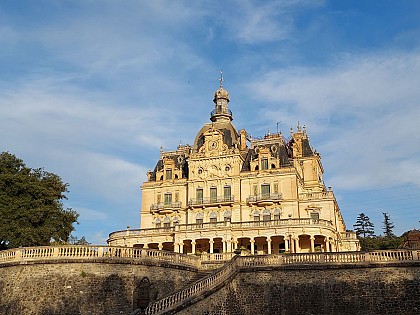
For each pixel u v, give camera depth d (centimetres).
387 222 13512
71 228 5653
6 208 5153
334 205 7781
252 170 8094
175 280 4228
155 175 8775
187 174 8588
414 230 8619
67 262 3869
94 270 3881
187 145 9094
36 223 5338
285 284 4069
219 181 8119
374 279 3912
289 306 4009
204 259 4844
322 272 4034
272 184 7856
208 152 8325
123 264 3975
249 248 7400
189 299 3575
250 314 4059
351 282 3953
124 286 3928
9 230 5047
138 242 7631
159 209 8288
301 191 8325
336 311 3912
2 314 3812
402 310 3794
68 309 3747
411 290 3812
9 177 5278
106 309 3816
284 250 7200
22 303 3788
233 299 3997
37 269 3875
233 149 8175
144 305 3072
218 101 9400
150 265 4097
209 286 3784
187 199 8256
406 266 3875
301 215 7712
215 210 8012
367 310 3859
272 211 7750
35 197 5434
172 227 7550
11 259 3975
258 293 4097
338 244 7669
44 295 3784
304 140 9056
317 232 6925
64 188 5831
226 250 7106
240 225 7194
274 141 8369
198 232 7275
